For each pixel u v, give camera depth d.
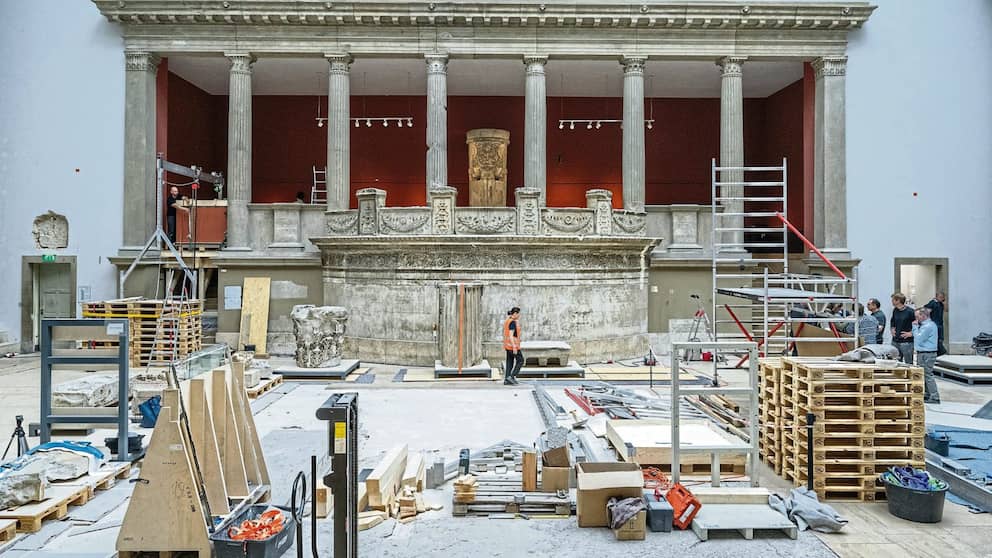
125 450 8.64
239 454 7.03
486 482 7.88
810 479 7.41
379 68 23.33
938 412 12.20
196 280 20.19
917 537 6.67
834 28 19.98
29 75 20.06
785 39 20.14
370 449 9.50
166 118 21.42
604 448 9.35
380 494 7.10
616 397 12.36
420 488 7.91
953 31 20.42
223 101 27.30
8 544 6.31
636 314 18.92
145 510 5.91
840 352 12.75
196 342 17.17
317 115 27.34
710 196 27.62
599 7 19.48
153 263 19.56
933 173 20.38
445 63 20.11
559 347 15.84
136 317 16.47
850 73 20.31
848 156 20.28
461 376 15.41
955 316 20.39
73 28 19.98
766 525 6.62
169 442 5.94
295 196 27.28
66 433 10.25
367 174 27.27
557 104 27.56
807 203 21.80
